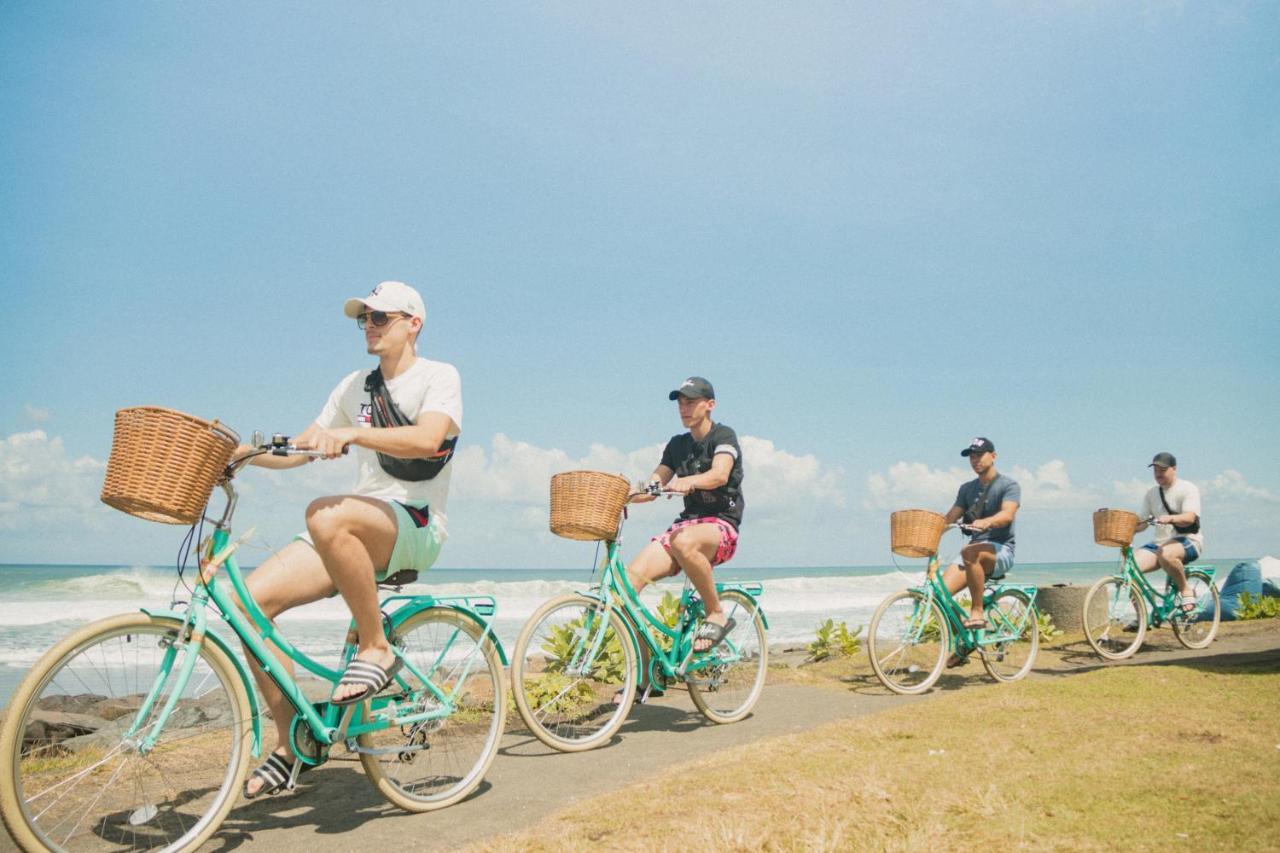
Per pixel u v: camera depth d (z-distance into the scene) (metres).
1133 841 2.63
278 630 3.38
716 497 5.40
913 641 6.66
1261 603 11.49
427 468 3.69
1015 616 7.48
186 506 2.77
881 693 6.59
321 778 4.13
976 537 7.38
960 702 5.09
